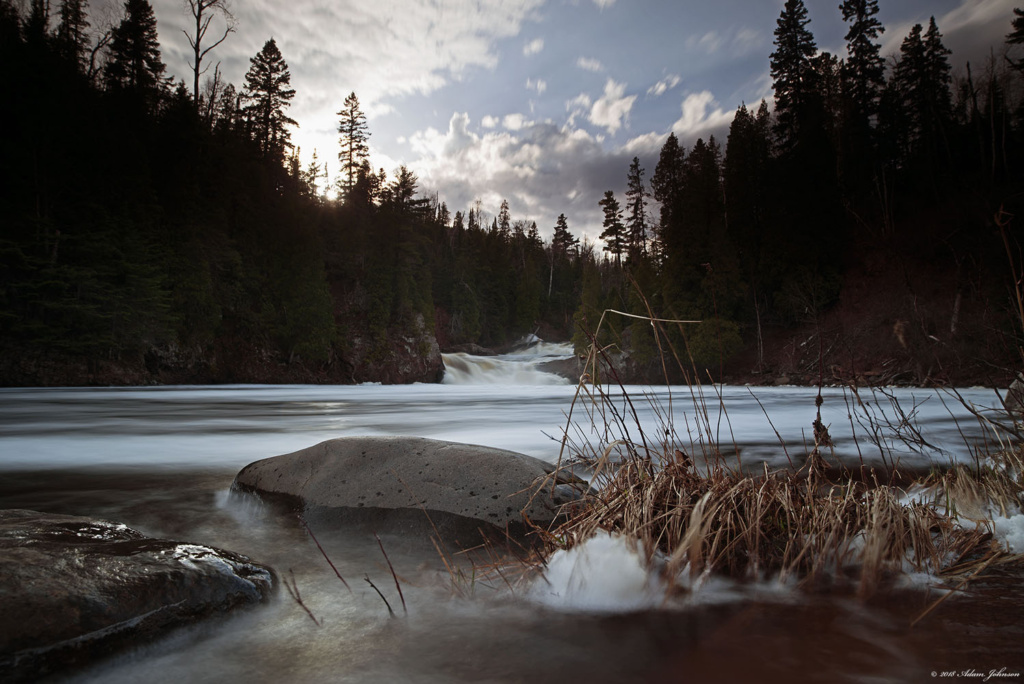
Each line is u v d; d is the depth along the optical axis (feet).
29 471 17.46
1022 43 123.65
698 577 7.20
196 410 47.39
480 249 250.57
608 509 8.34
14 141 95.86
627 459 9.52
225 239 121.90
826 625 5.91
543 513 10.53
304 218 139.95
